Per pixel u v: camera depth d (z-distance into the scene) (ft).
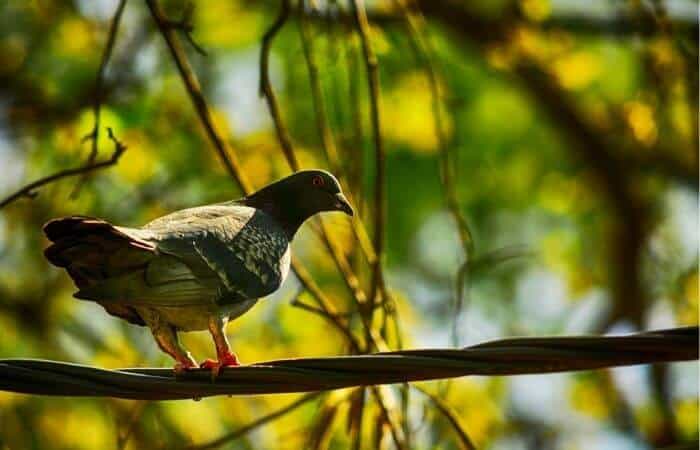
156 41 52.65
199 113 39.86
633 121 56.44
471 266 41.39
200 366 30.25
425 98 56.59
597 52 64.49
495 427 54.60
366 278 44.65
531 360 28.43
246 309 33.27
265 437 47.09
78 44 53.31
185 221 32.37
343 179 40.60
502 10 62.44
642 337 28.02
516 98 65.51
